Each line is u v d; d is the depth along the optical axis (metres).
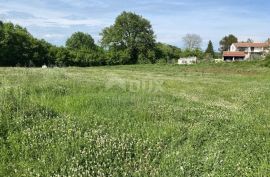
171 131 9.48
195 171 6.80
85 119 9.84
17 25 91.50
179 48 142.00
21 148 7.33
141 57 117.62
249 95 19.45
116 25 120.38
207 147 8.29
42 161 6.70
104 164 6.90
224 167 6.99
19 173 6.24
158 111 12.12
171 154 7.62
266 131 10.05
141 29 121.25
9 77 19.12
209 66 68.44
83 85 17.66
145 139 8.66
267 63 61.69
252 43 149.38
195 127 10.05
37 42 83.56
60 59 88.75
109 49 122.06
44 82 16.77
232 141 8.72
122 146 7.86
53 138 7.92
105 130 9.06
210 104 15.46
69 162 6.82
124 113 11.20
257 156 7.73
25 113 9.43
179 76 40.91
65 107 11.42
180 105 14.30
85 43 129.88
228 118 12.00
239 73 49.06
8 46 76.44
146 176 6.59
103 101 12.98
